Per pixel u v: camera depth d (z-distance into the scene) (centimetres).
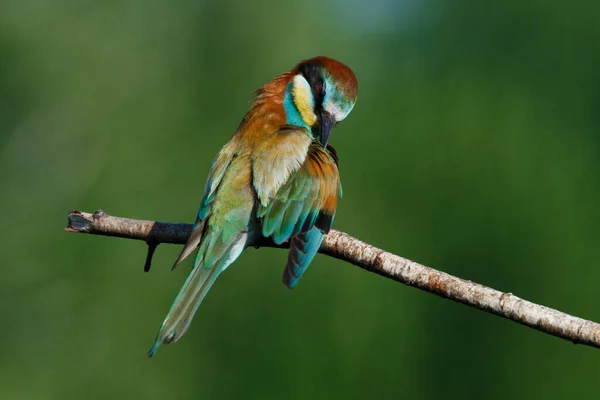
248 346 1677
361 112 1961
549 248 1736
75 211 794
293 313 1658
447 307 1627
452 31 2105
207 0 2253
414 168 1852
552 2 2031
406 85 2014
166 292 1788
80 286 1845
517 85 1997
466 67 2031
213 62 2236
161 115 2186
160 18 2259
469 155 1830
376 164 1880
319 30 2256
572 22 2025
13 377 1788
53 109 2206
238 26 2238
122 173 2114
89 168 2131
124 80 2227
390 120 1934
